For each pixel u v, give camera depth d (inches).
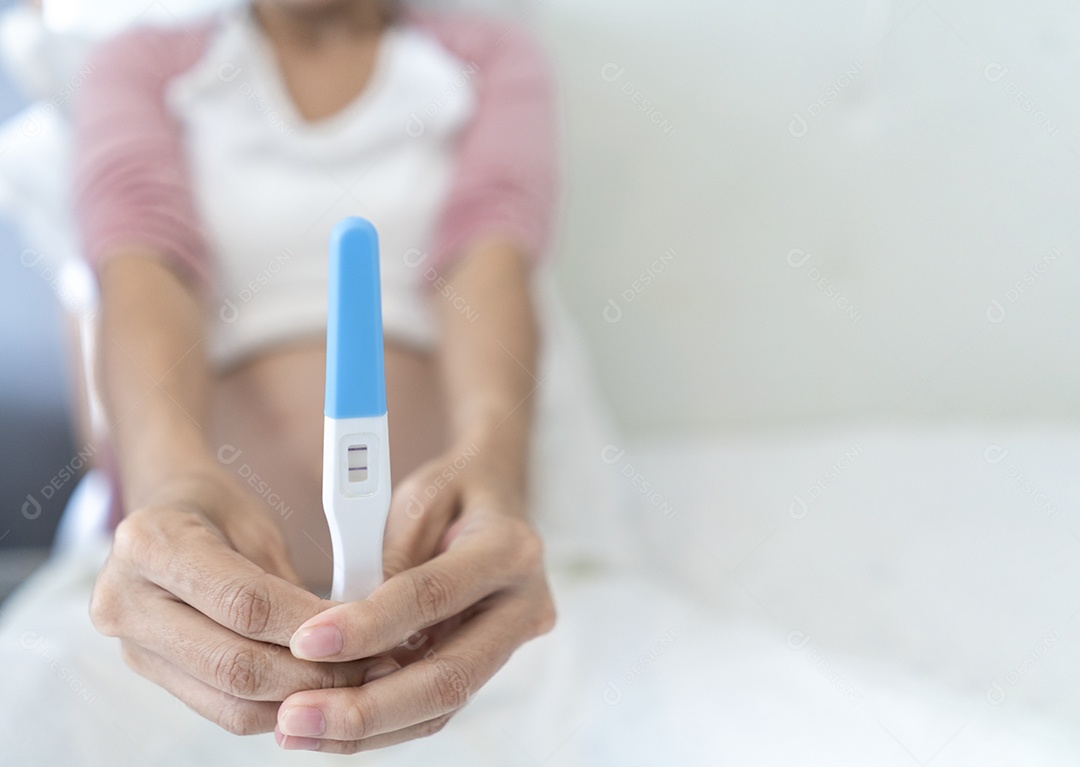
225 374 29.5
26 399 46.4
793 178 42.6
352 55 35.1
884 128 41.6
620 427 45.3
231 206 32.2
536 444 29.9
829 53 41.1
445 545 18.8
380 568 16.1
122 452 22.6
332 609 14.6
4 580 44.5
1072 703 21.1
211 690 15.8
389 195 33.2
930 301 43.1
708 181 42.9
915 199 42.3
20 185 37.2
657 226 43.4
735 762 18.0
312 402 28.3
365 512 15.4
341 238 14.3
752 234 43.3
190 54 35.2
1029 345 42.8
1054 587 27.5
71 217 32.1
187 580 15.2
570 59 41.7
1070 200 41.0
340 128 34.0
